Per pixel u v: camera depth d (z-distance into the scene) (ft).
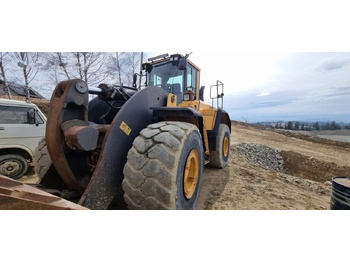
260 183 14.35
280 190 13.34
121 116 6.91
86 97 7.15
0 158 14.07
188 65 12.86
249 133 62.34
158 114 8.25
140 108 7.72
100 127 7.75
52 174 8.58
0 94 39.34
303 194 13.26
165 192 5.74
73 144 6.08
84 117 7.08
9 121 14.62
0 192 3.43
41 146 9.71
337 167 25.43
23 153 15.38
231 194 11.69
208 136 14.55
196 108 12.18
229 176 15.14
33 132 15.56
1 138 14.11
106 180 6.32
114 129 6.65
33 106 15.88
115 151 6.64
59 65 34.55
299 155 30.32
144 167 5.93
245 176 15.64
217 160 16.02
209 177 14.48
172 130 6.61
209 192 11.76
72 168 7.27
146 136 6.49
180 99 12.46
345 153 43.11
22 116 15.26
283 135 66.13
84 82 7.06
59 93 6.95
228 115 17.58
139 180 5.90
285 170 27.71
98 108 9.90
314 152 40.98
